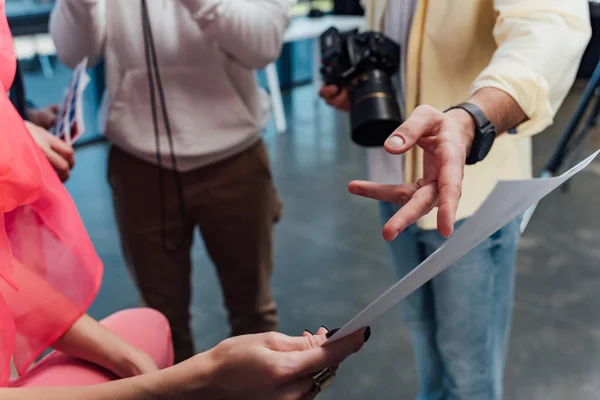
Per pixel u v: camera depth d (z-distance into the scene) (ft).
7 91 2.25
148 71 4.26
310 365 1.69
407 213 1.94
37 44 12.25
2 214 2.07
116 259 8.59
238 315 5.14
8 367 2.02
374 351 6.46
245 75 4.41
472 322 3.90
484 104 2.55
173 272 4.81
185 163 4.42
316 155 12.69
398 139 2.06
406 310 4.42
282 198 10.58
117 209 4.74
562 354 6.37
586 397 5.77
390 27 3.72
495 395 4.25
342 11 16.62
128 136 4.39
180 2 3.97
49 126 3.96
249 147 4.59
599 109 9.03
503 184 1.42
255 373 1.69
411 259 4.13
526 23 2.89
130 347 2.56
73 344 2.51
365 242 8.87
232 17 3.95
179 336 5.00
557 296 7.39
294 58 18.19
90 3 3.92
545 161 10.96
